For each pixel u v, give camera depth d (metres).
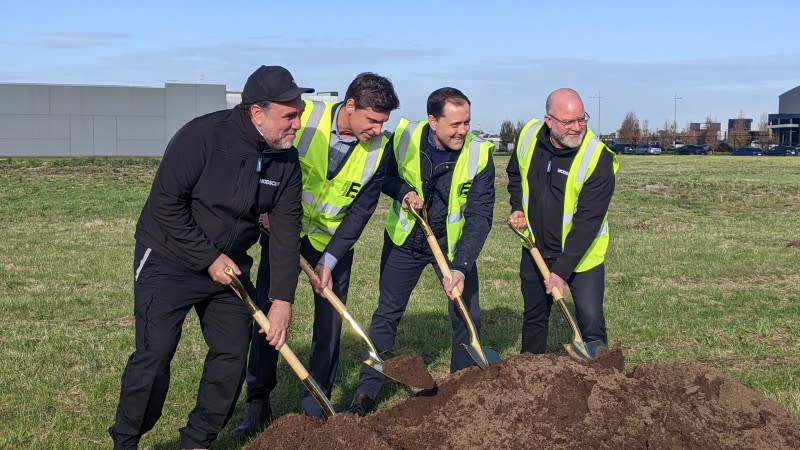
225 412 4.21
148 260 4.02
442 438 3.82
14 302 8.93
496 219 18.75
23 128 50.00
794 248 13.83
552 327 8.03
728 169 40.72
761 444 3.79
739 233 16.06
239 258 4.24
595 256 5.52
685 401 4.00
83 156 50.91
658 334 7.76
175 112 52.47
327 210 4.97
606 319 8.36
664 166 44.25
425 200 5.32
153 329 3.96
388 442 3.77
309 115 4.89
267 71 3.92
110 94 51.31
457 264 5.07
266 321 4.09
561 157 5.46
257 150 3.99
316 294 5.16
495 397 3.95
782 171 38.59
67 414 5.40
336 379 6.23
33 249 13.01
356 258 12.35
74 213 18.31
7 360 6.62
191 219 3.99
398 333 7.62
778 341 7.60
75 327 7.86
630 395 3.90
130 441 4.01
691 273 11.29
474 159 5.23
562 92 5.32
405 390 5.98
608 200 5.41
